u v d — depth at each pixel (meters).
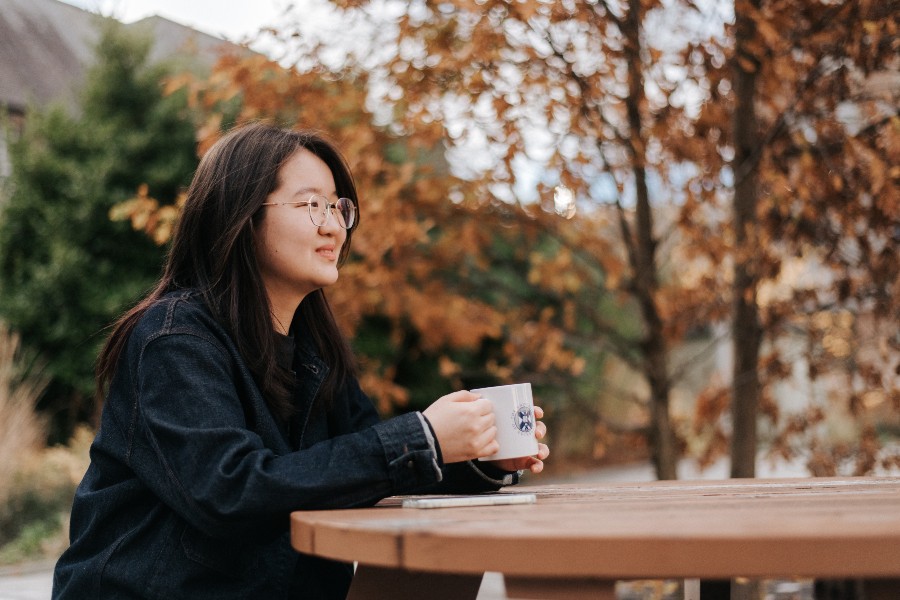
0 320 7.59
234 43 3.47
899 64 3.13
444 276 4.80
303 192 1.60
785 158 3.41
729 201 3.72
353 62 3.58
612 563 0.80
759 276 3.49
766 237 3.29
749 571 0.78
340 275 3.85
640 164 3.42
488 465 1.69
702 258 4.07
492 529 0.88
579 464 12.48
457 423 1.33
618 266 4.08
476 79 3.09
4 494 5.93
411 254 4.18
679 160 3.47
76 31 11.37
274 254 1.59
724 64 3.25
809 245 3.70
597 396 11.75
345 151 3.48
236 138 1.64
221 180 1.58
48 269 8.01
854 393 3.70
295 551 1.46
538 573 0.83
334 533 0.99
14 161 8.35
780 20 3.05
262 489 1.20
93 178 8.20
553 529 0.86
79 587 1.37
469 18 3.22
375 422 1.90
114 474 1.43
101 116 8.66
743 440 3.57
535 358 4.43
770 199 3.24
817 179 3.22
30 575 4.91
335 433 1.82
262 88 3.51
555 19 3.04
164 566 1.33
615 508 1.17
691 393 8.49
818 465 3.75
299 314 1.80
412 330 8.63
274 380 1.52
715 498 1.36
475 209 3.94
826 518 0.91
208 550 1.33
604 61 3.22
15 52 10.31
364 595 1.19
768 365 3.75
